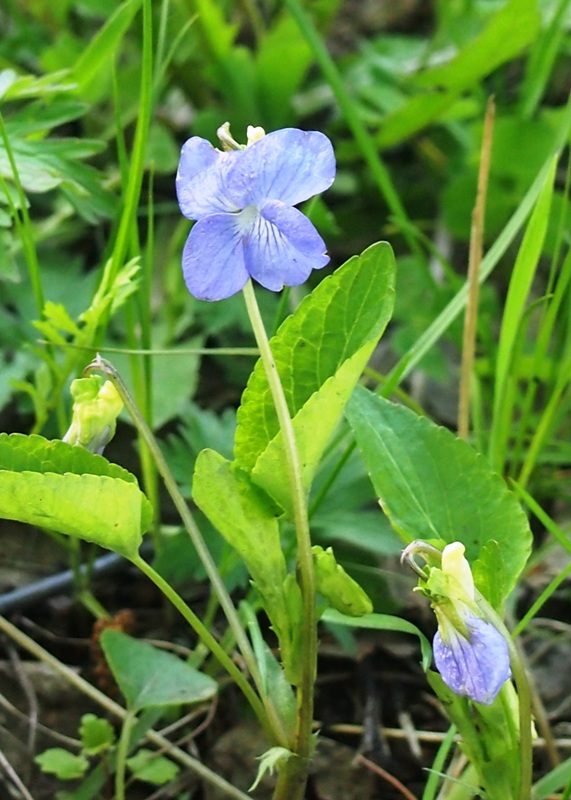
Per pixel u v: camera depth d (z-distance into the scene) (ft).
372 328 1.01
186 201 0.96
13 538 1.28
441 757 1.05
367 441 1.05
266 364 0.98
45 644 1.22
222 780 1.10
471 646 0.95
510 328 1.15
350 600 1.01
